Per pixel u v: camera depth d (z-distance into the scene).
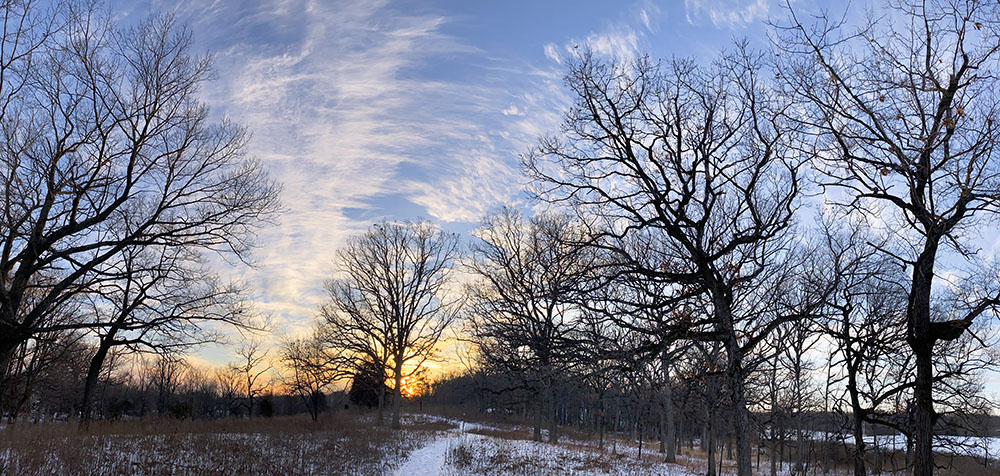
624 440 51.75
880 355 16.30
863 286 18.12
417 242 45.97
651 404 30.45
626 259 16.33
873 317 17.00
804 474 26.56
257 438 25.25
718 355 20.83
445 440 34.31
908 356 15.82
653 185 15.60
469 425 55.00
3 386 27.86
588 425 47.38
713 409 22.19
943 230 11.05
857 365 16.25
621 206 16.06
